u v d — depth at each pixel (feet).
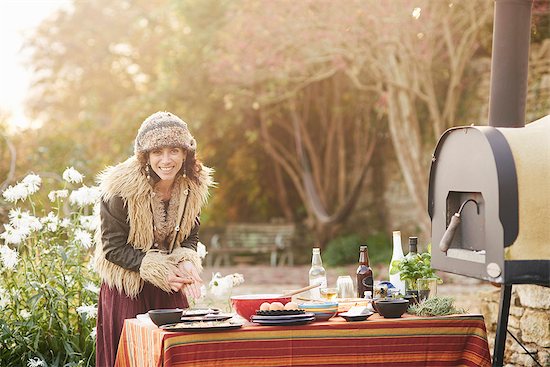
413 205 58.03
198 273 14.78
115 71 86.17
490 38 46.73
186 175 14.74
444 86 52.39
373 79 58.13
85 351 17.47
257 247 58.44
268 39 49.57
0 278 18.42
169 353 11.98
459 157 13.10
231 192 66.13
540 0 32.55
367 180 61.93
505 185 12.03
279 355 12.49
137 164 14.47
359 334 12.85
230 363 12.28
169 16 79.41
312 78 51.34
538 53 40.60
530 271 12.05
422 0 43.93
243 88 60.39
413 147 47.11
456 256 13.16
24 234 18.06
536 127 12.59
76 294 18.54
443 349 13.25
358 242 57.11
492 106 14.88
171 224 14.85
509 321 17.94
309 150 63.31
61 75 87.35
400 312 13.21
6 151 36.24
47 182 35.01
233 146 65.46
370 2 44.09
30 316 17.40
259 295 13.71
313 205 56.08
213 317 12.92
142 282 14.76
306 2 46.47
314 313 12.98
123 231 14.57
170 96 61.36
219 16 60.34
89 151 50.80
